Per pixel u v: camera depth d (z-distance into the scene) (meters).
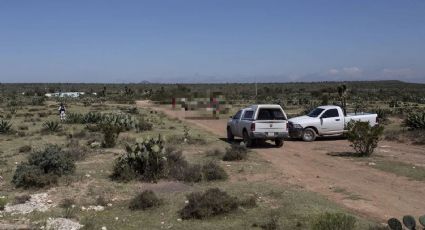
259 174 14.91
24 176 13.02
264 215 10.18
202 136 26.92
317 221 8.38
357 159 17.81
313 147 21.86
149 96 96.31
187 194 11.93
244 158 17.72
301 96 103.81
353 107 52.44
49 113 50.56
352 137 18.78
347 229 8.27
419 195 12.02
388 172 15.11
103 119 35.22
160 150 14.22
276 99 86.19
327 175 14.77
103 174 14.70
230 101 74.12
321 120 24.69
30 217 10.26
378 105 69.38
